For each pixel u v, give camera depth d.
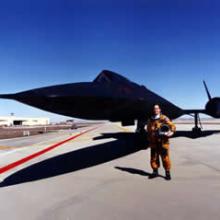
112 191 5.88
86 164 9.17
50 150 13.91
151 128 6.90
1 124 132.12
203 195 5.46
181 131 26.27
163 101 12.52
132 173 7.56
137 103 9.54
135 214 4.56
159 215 4.50
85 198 5.46
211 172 7.49
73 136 25.41
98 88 8.17
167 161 6.70
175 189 5.91
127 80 11.23
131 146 14.12
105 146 14.62
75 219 4.43
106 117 9.51
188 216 4.43
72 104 7.10
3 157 11.90
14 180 7.11
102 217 4.47
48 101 6.67
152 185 6.27
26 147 16.41
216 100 19.36
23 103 6.79
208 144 14.40
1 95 6.60
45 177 7.36
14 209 4.98
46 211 4.82
